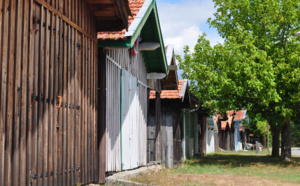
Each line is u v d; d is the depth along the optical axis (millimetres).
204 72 26781
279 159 29266
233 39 24484
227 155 37719
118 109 12320
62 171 7805
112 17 9875
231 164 24641
